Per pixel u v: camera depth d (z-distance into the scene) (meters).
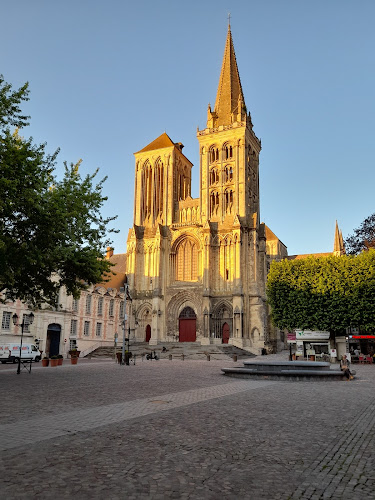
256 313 80.56
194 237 88.50
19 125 26.09
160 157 95.38
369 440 11.95
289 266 60.09
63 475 8.46
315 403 19.00
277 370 34.03
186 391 22.59
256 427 13.43
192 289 85.81
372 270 54.78
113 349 70.38
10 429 12.34
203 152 91.56
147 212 94.69
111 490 7.79
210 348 73.19
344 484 8.39
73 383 25.64
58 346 62.72
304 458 10.06
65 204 28.62
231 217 85.94
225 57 99.12
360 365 53.25
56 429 12.48
